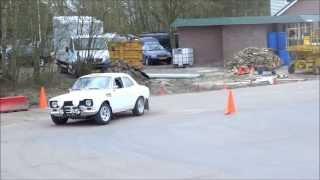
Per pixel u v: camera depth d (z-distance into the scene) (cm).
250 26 4806
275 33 4753
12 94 2842
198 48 4934
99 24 3419
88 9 3353
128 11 5753
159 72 4134
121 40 3706
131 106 2070
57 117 1922
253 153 1227
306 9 5572
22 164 1203
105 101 1908
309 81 3375
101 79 2006
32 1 2916
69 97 1902
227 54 4816
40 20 2975
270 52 4253
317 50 3791
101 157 1260
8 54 2928
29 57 3019
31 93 2906
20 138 1620
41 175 1088
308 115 1859
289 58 4400
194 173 1054
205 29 4912
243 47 4809
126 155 1274
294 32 4816
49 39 3077
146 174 1065
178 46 5128
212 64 4884
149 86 3291
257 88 3073
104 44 3512
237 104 2284
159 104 2503
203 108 2259
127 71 3509
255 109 2086
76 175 1078
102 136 1606
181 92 3095
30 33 2953
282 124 1667
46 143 1502
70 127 1855
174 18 5812
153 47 5134
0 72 2947
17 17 2869
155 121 1905
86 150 1365
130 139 1523
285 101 2322
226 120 1830
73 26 3338
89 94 1894
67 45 3431
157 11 5900
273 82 3350
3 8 2827
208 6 5878
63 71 3500
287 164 1095
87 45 3416
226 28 4822
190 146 1363
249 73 3850
